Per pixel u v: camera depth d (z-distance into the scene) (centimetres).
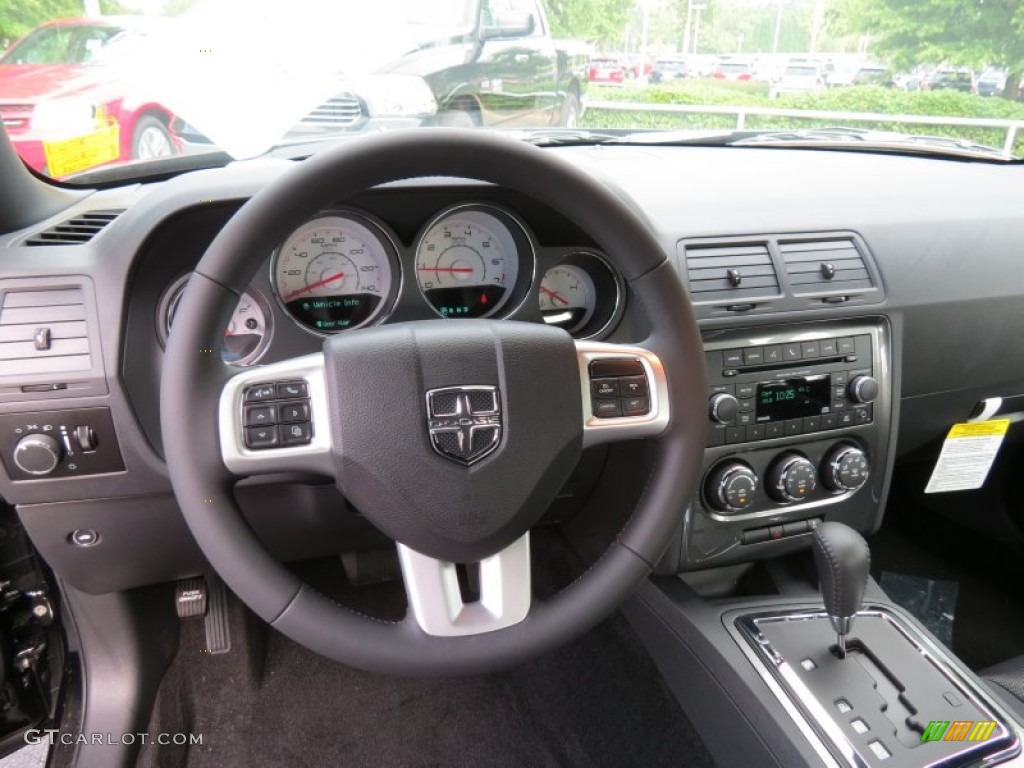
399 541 79
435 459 76
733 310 116
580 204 79
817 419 125
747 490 120
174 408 73
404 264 105
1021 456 163
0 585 120
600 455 124
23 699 129
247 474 76
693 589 133
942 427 153
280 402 76
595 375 84
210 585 149
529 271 110
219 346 74
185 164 127
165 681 146
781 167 154
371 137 73
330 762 136
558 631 82
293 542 122
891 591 168
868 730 102
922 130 288
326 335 104
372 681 152
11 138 103
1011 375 149
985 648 153
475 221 108
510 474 78
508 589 81
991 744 100
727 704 116
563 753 137
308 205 72
